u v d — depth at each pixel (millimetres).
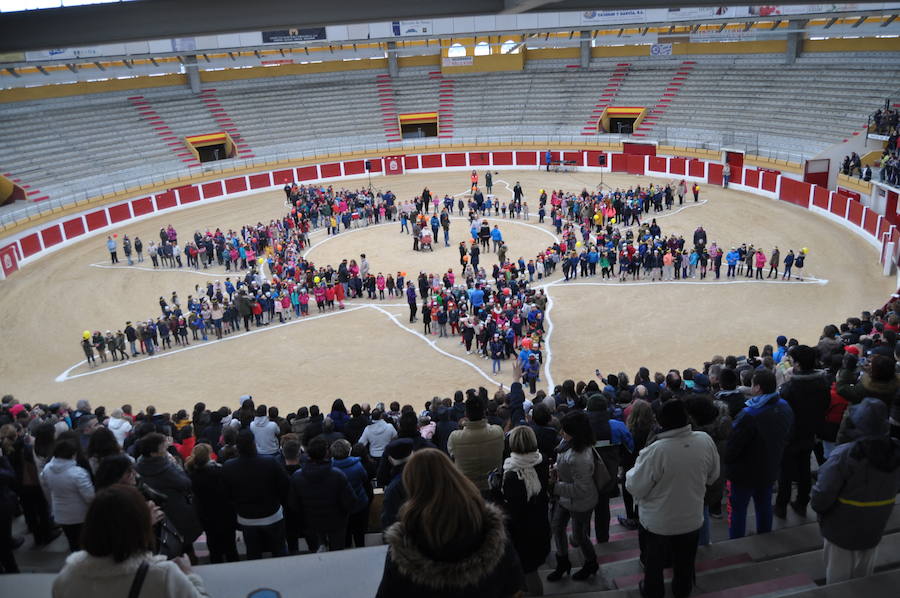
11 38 15203
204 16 15711
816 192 48250
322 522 8703
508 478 7434
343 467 9609
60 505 8883
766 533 8672
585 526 8422
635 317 33031
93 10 15180
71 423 17266
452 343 31766
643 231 40844
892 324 17672
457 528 3979
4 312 39000
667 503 6922
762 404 8133
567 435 8227
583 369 27969
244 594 6281
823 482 6492
